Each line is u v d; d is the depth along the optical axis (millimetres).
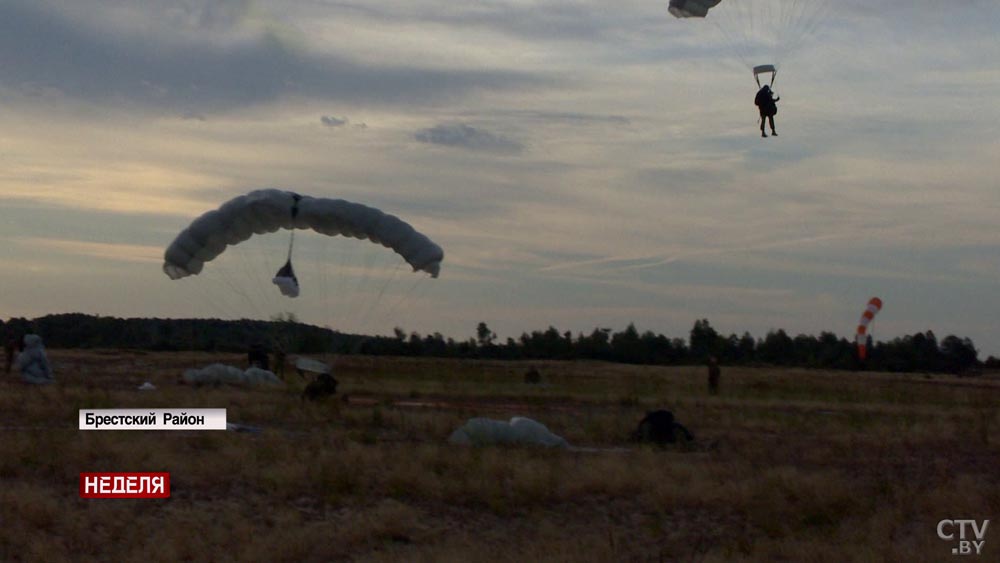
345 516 15648
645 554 14258
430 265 29828
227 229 29812
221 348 83250
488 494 16688
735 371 74688
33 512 14648
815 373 77688
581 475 17797
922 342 95500
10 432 20531
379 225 29734
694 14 29531
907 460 21312
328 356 30453
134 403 26031
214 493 16406
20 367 33875
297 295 29547
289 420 24922
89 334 90688
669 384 47344
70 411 24062
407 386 40562
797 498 16875
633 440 23516
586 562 13656
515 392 39219
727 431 25875
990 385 64500
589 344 101062
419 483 16969
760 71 25234
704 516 16266
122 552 13664
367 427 24078
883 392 45562
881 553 14305
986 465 20969
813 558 14133
